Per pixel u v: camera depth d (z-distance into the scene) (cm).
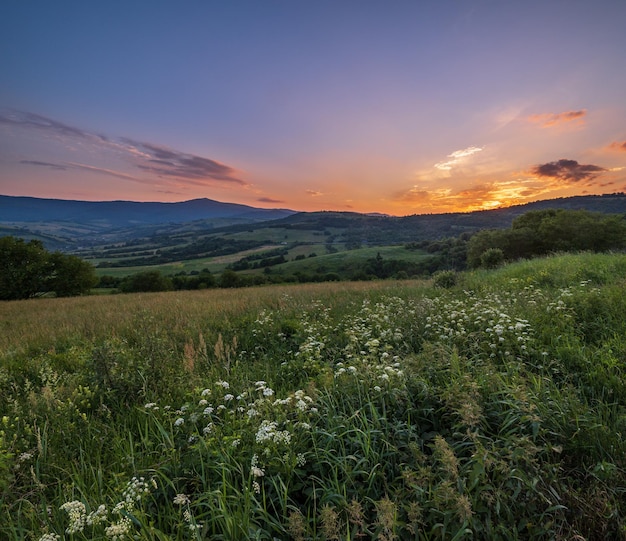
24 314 1659
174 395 431
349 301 1153
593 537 214
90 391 448
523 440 237
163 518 236
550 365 402
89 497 254
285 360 586
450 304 766
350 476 249
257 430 289
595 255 1354
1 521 234
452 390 315
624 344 420
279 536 218
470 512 191
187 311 1150
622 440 269
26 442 321
